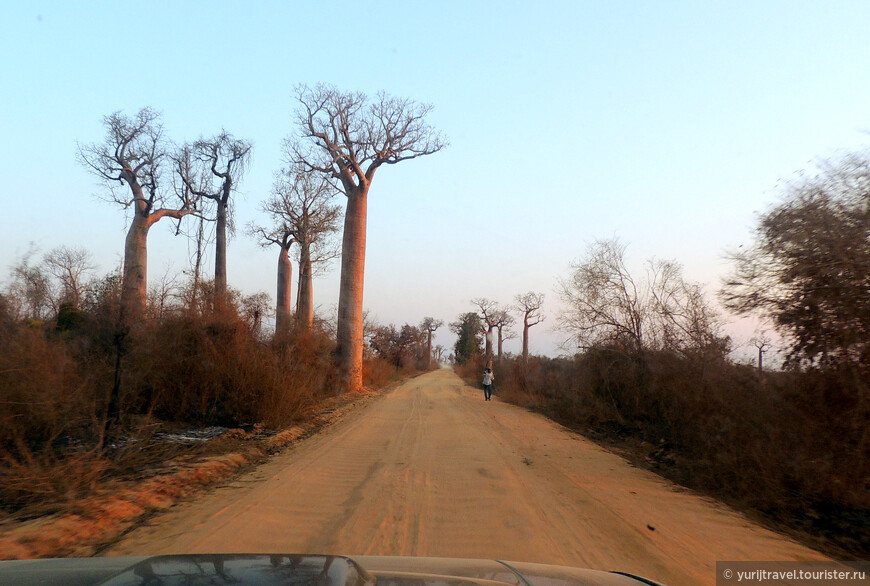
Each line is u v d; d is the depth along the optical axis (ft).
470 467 35.60
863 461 26.18
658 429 51.03
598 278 62.90
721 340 44.04
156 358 46.55
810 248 28.68
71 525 21.42
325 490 29.30
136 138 82.43
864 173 28.27
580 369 66.33
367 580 9.13
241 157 96.63
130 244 80.94
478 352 247.91
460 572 11.38
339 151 97.25
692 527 23.85
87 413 37.78
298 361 60.34
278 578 8.32
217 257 94.89
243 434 45.85
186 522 23.30
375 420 61.41
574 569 12.88
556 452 42.88
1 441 31.07
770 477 28.63
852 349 27.17
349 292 98.73
